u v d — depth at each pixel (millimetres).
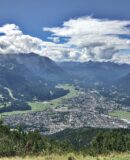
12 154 46312
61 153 44500
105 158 36062
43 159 37781
